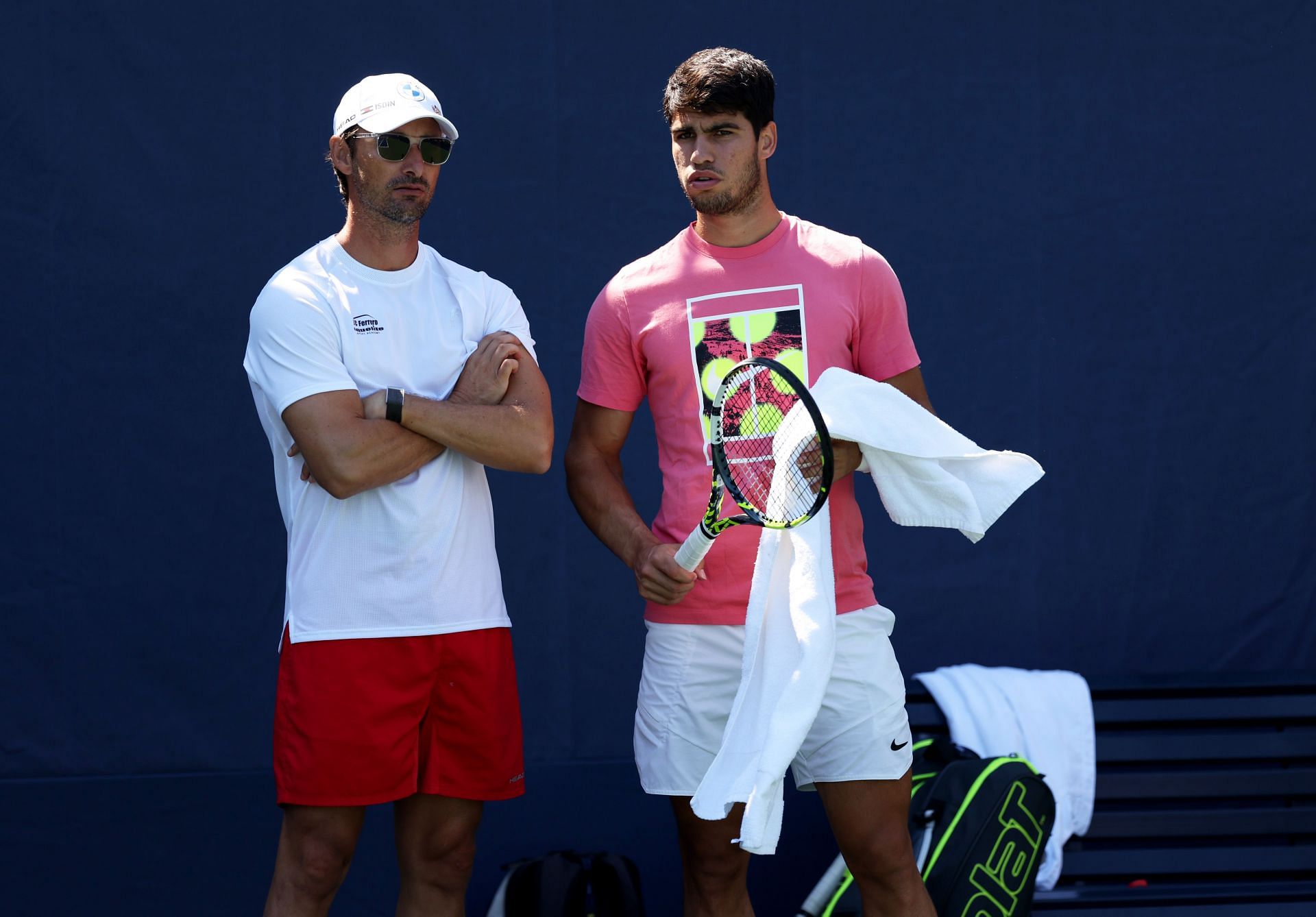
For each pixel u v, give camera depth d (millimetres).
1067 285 14281
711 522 8625
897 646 14297
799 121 14164
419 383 9656
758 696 9078
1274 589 14305
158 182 13859
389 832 13875
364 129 9406
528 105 14094
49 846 13734
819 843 13672
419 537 9383
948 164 14219
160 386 13906
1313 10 14195
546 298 14164
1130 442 14305
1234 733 12977
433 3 13984
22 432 13789
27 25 13703
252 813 13898
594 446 10695
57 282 13789
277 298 9461
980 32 14172
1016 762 11508
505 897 12109
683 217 14195
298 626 9367
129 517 13898
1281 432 14320
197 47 13859
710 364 9953
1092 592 14289
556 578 14164
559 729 14148
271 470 14039
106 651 13875
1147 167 14250
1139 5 14164
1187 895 12281
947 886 10984
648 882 13977
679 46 14109
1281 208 14266
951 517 9484
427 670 9438
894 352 10172
